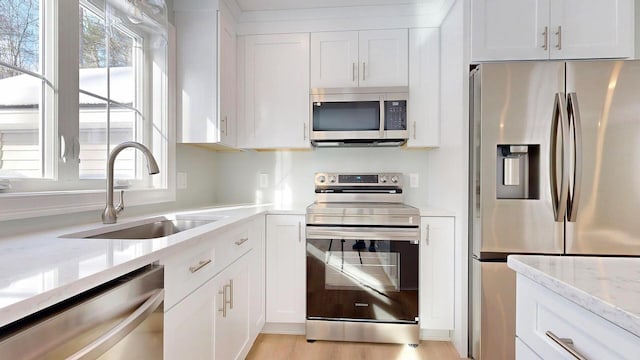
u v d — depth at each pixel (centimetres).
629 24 185
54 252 82
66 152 135
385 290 205
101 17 158
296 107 239
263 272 214
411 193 267
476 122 185
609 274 69
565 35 187
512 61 188
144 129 193
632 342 50
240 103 242
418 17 230
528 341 77
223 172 280
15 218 109
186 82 210
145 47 181
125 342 76
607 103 174
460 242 196
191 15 210
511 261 83
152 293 88
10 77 115
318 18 235
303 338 217
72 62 137
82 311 64
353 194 260
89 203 140
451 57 209
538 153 179
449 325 206
